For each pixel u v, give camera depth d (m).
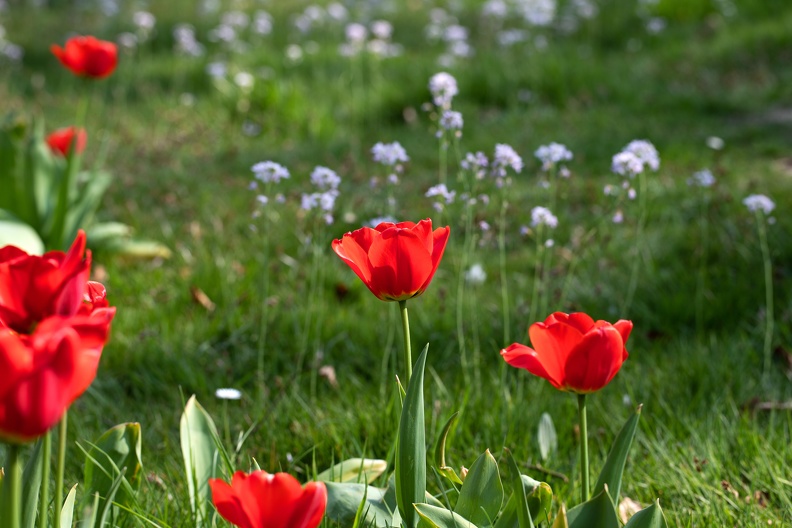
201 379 2.83
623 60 7.96
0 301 1.12
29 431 0.96
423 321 3.18
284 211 4.42
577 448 2.36
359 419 2.40
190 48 8.13
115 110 6.99
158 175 5.27
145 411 2.67
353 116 6.71
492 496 1.50
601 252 3.71
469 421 2.40
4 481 1.01
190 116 6.75
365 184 4.75
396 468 1.47
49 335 0.99
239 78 6.89
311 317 3.25
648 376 2.73
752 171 4.95
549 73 7.21
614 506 1.31
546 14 8.64
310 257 3.83
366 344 3.12
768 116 6.38
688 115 6.34
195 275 3.62
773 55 7.71
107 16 10.78
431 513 1.42
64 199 3.74
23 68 8.95
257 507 1.17
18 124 3.90
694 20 9.10
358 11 10.66
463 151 5.57
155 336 3.06
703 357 2.83
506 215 4.08
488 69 7.30
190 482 1.84
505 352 1.43
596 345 1.34
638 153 2.66
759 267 3.56
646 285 3.47
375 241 1.42
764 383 2.66
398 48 8.88
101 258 3.91
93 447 1.79
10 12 11.91
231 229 4.27
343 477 1.92
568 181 4.84
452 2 10.72
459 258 3.78
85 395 2.75
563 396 2.62
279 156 5.68
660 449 2.18
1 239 3.48
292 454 2.31
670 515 1.93
